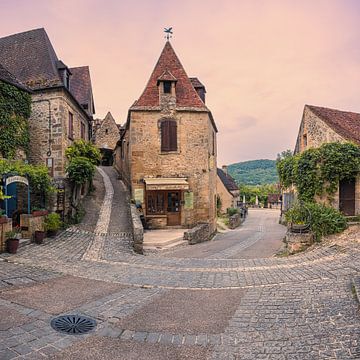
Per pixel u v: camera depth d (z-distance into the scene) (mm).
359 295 6117
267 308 6000
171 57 21297
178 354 4414
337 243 11016
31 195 15125
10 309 5738
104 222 16703
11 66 19531
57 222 13602
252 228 27672
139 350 4508
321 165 15125
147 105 19562
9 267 8641
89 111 24828
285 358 4281
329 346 4527
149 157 19297
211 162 21266
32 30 20891
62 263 9562
